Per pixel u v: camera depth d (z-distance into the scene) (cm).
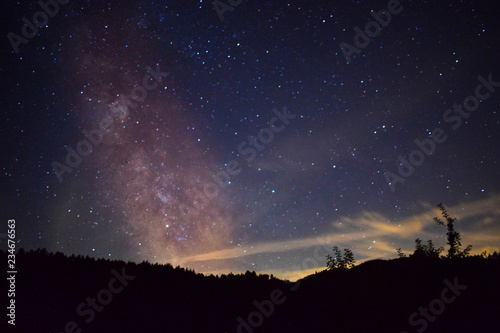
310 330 668
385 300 788
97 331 584
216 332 645
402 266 975
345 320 709
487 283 802
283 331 660
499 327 633
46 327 572
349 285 898
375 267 998
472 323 655
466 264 931
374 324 685
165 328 634
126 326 620
